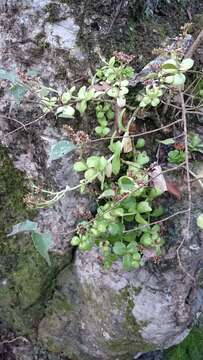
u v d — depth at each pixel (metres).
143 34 0.35
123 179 0.29
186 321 0.35
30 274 0.39
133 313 0.35
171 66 0.29
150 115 0.32
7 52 0.33
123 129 0.30
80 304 0.39
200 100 0.32
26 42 0.33
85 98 0.31
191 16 0.37
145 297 0.34
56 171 0.34
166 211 0.32
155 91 0.30
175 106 0.31
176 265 0.32
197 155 0.32
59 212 0.36
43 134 0.34
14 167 0.36
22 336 0.43
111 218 0.30
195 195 0.32
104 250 0.32
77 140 0.30
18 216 0.37
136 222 0.32
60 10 0.32
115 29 0.34
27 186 0.36
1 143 0.35
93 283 0.36
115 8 0.33
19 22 0.33
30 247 0.38
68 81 0.33
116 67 0.32
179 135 0.31
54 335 0.41
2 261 0.39
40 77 0.33
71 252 0.37
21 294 0.40
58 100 0.32
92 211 0.34
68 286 0.39
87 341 0.40
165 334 0.36
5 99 0.34
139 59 0.34
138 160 0.31
